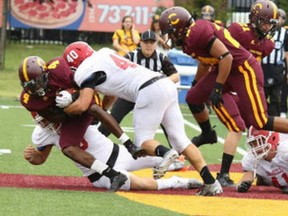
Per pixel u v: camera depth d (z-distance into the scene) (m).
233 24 21.94
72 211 16.64
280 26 31.94
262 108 20.50
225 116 21.00
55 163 23.97
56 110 18.92
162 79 19.06
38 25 59.97
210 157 27.14
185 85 44.12
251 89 20.67
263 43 21.89
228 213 16.91
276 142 19.77
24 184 20.17
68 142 19.02
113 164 19.44
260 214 16.89
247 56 20.73
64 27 60.19
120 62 19.12
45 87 18.52
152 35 24.20
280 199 18.92
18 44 61.28
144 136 19.03
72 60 19.22
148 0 58.97
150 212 16.75
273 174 19.92
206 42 19.86
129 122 36.72
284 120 20.08
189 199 18.39
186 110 43.31
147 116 18.94
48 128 19.50
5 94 46.38
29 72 18.36
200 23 19.89
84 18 60.09
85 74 18.70
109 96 20.20
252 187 20.84
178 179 19.84
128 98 19.25
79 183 20.56
